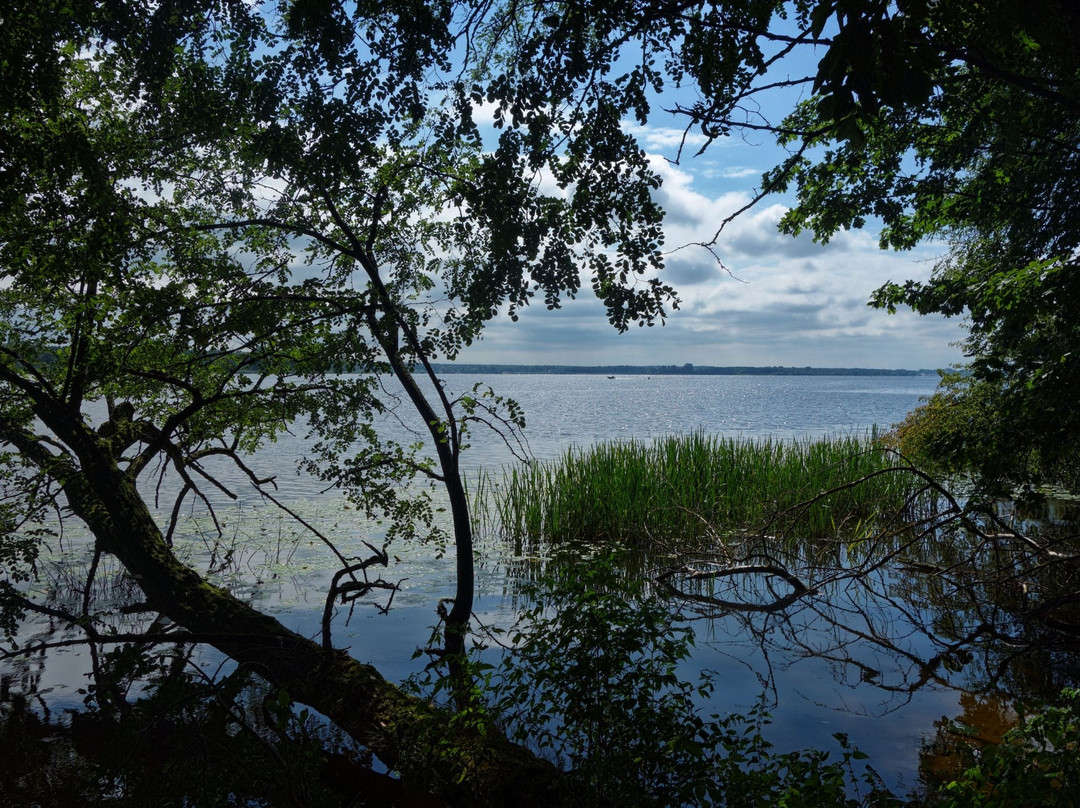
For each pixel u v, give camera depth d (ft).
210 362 27.89
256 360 26.17
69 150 19.48
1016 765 11.55
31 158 19.20
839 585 36.70
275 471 72.38
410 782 18.25
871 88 9.56
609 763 14.19
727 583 37.27
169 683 18.25
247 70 19.16
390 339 25.99
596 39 18.94
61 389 29.53
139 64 19.13
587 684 14.98
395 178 25.55
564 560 39.93
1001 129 27.48
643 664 15.66
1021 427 22.35
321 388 26.58
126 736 18.53
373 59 18.39
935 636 28.89
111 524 27.35
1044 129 27.48
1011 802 11.50
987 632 28.99
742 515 47.47
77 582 34.88
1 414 27.76
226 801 16.29
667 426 141.18
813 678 24.48
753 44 16.72
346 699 21.09
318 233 25.02
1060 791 11.09
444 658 17.06
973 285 26.13
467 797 17.03
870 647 27.66
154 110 21.18
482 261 24.43
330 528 47.14
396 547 42.83
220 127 21.01
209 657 26.48
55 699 22.80
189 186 24.39
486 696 21.17
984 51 16.78
